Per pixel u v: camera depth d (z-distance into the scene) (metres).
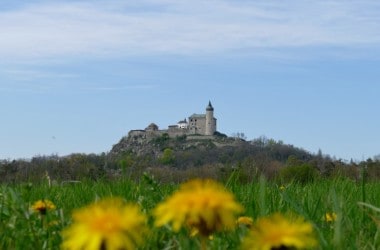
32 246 4.34
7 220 5.06
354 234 4.82
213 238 4.18
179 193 2.64
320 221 5.39
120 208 2.61
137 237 2.45
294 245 2.64
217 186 2.71
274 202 6.39
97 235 2.36
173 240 4.41
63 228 4.69
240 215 5.48
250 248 2.69
